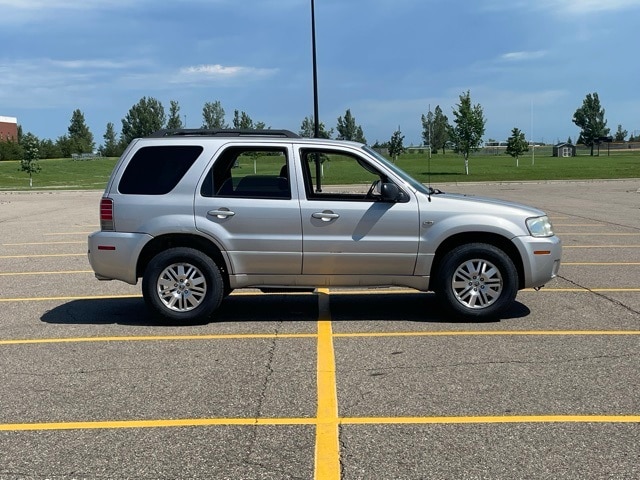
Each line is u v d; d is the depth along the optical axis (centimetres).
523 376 541
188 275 717
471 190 3134
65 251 1326
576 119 14525
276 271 713
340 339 660
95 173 7069
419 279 712
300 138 730
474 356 596
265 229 706
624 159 8481
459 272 712
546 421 450
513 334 670
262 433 437
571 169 5644
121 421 460
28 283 988
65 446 422
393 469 384
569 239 1398
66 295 901
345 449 411
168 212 710
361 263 706
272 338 668
